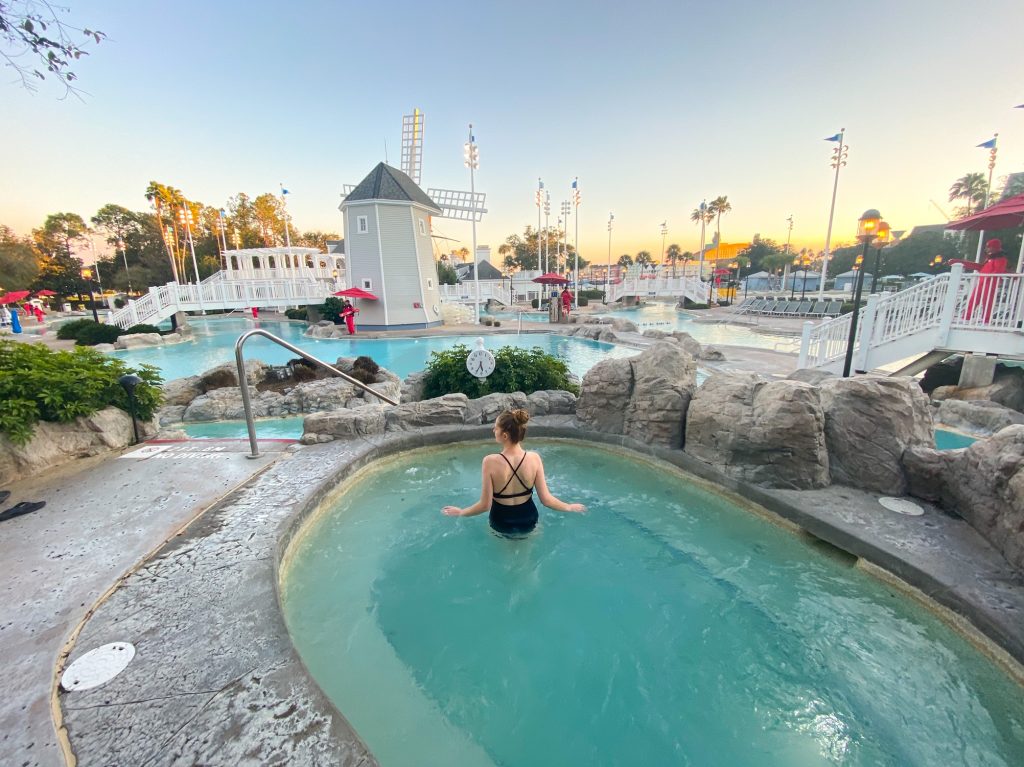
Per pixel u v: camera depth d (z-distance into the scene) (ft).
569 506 12.17
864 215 25.49
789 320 83.66
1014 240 68.44
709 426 13.83
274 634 7.07
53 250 179.42
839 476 12.23
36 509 11.19
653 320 96.27
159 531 10.17
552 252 293.84
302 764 4.99
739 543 11.05
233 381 33.68
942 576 8.39
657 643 8.14
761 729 6.45
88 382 15.21
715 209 212.64
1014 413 20.86
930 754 5.94
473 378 26.25
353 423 16.56
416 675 7.44
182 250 167.12
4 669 6.29
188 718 5.54
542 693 7.14
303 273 116.57
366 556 10.73
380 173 78.33
